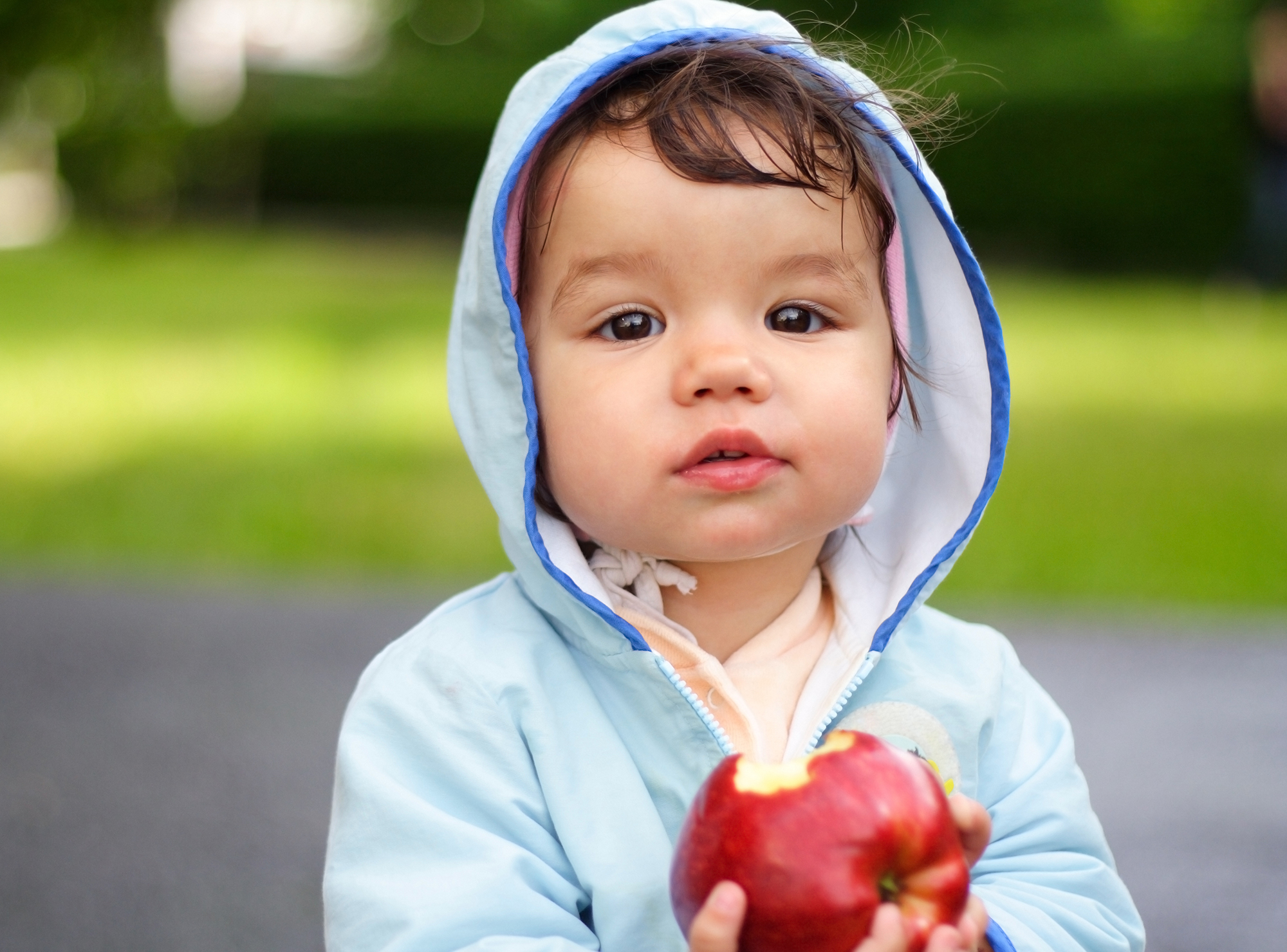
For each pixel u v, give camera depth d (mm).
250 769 3293
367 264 17219
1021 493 5441
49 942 2475
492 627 1708
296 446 6527
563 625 1687
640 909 1527
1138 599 4387
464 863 1519
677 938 1530
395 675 1674
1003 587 4484
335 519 5297
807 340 1598
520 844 1558
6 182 24766
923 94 1991
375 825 1560
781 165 1580
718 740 1591
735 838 1268
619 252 1566
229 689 3814
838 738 1343
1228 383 8148
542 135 1632
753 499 1537
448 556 4934
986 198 16906
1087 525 4996
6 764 3303
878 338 1664
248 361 8961
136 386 8109
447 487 5766
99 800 3115
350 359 9102
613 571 1700
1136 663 3930
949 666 1812
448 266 17109
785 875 1242
